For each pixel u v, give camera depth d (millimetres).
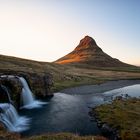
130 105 59750
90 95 90750
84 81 150250
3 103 50781
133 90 109125
